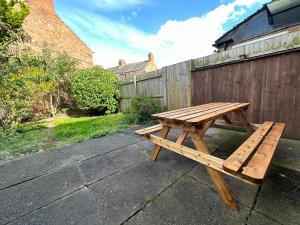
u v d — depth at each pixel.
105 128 4.49
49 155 2.75
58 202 1.58
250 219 1.27
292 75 2.69
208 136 3.28
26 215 1.42
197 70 4.06
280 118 2.89
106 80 7.16
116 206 1.49
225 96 3.61
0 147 3.21
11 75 4.26
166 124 1.97
